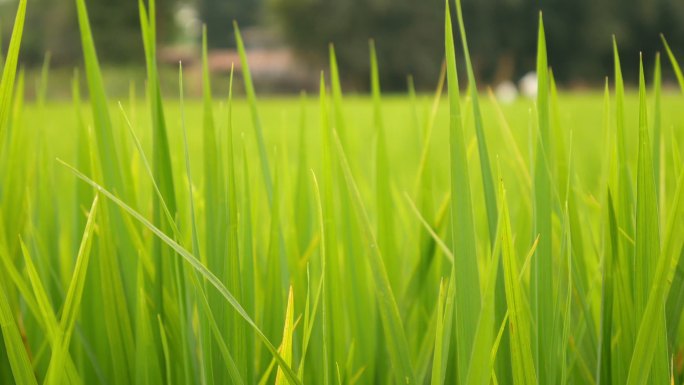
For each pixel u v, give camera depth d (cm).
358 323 95
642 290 77
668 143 126
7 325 75
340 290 90
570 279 78
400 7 3997
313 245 95
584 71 4016
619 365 83
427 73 4072
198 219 101
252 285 86
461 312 73
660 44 3869
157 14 3378
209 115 86
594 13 3884
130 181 93
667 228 72
